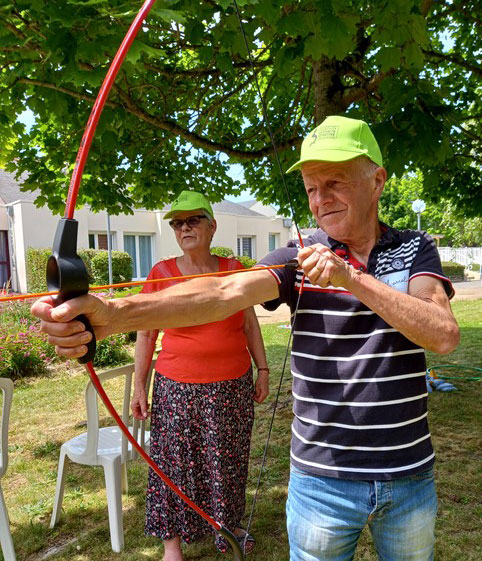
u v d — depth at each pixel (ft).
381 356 4.18
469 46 17.46
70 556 8.46
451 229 69.51
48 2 6.52
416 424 4.28
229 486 7.50
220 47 9.56
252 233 81.05
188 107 16.24
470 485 9.99
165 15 6.06
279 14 7.60
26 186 15.98
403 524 4.25
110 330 3.40
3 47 7.33
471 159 17.92
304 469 4.44
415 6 8.34
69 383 19.89
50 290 2.97
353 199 4.29
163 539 7.57
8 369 20.65
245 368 7.70
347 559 4.53
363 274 3.88
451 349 3.92
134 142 15.65
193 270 7.94
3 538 8.05
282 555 8.21
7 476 11.66
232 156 14.82
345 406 4.25
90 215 58.54
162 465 7.53
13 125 13.94
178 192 17.90
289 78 16.03
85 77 7.00
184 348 7.29
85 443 9.41
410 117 9.50
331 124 4.25
